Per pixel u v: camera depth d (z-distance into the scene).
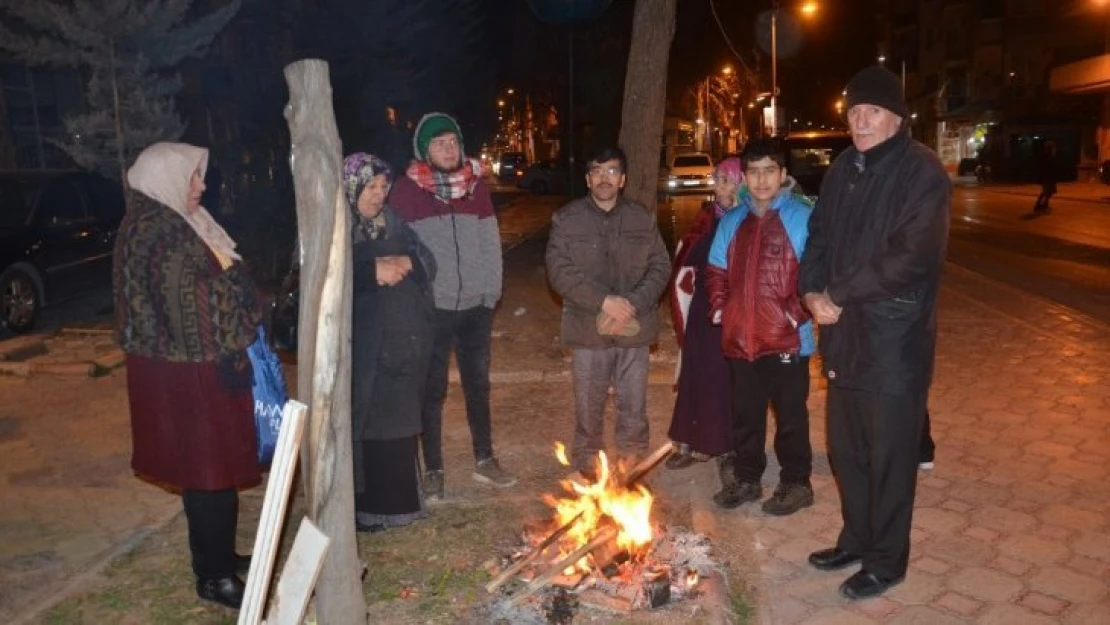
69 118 10.30
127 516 4.44
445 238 4.30
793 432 4.20
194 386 3.15
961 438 5.22
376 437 3.91
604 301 4.23
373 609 3.43
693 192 29.09
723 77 45.09
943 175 3.19
